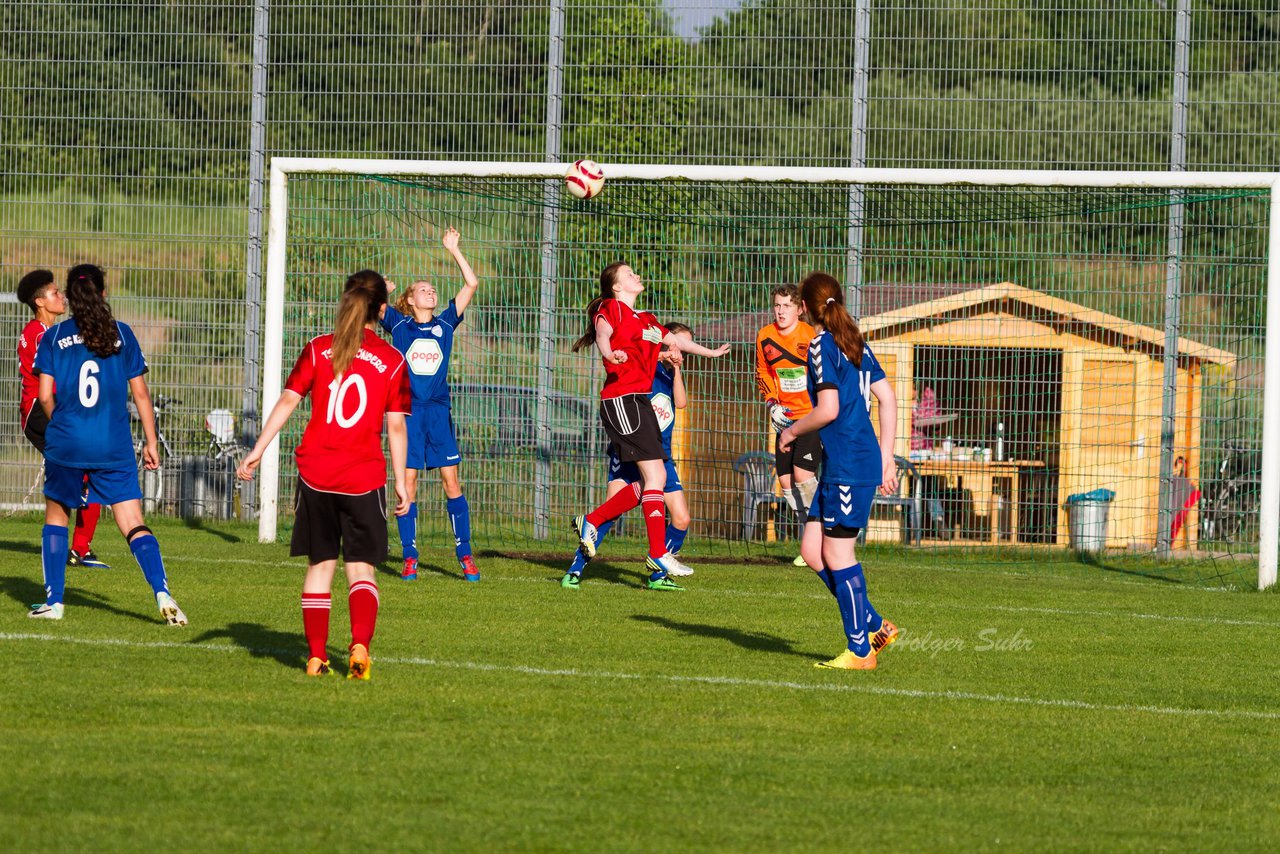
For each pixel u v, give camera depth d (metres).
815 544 26.97
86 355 28.09
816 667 26.81
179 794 16.89
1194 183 42.88
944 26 51.03
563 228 52.81
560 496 52.31
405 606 33.31
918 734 21.55
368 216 53.56
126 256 54.44
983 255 51.12
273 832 15.58
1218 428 49.72
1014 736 21.67
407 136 53.59
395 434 23.88
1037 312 51.25
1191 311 50.00
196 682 23.23
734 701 23.38
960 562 48.44
